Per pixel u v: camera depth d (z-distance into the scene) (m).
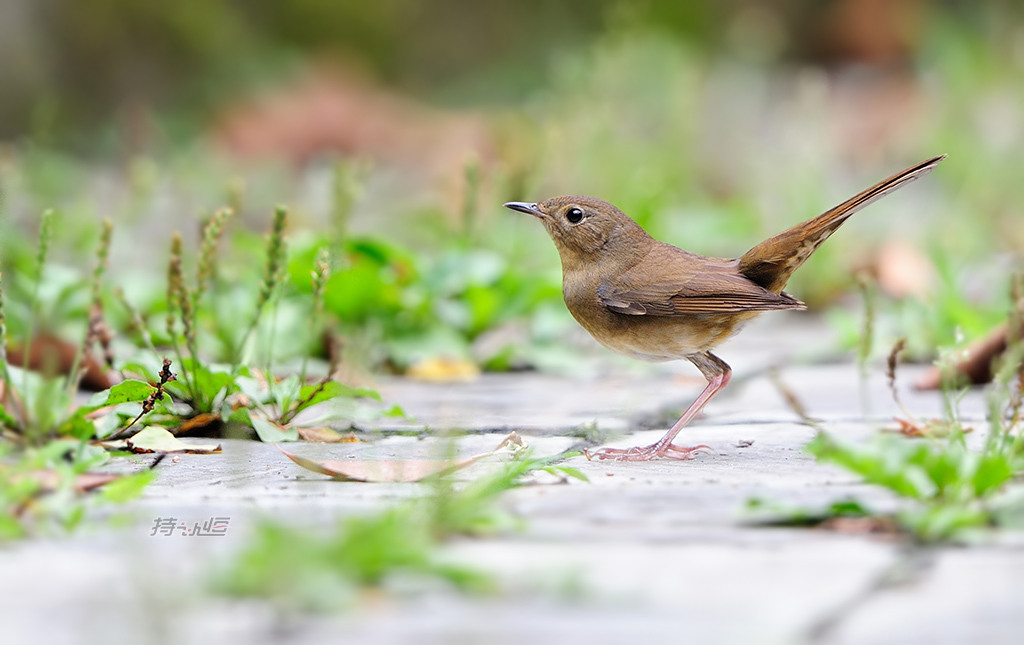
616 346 9.93
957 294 13.62
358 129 30.27
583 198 9.91
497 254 15.82
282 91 31.98
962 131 24.80
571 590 5.26
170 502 6.82
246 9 35.53
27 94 30.14
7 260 12.41
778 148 25.33
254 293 12.70
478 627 4.90
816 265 17.03
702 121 28.81
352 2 37.00
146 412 8.20
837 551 5.81
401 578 5.34
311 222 20.88
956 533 5.97
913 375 12.38
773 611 5.05
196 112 31.17
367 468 7.43
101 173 26.19
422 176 27.44
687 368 13.12
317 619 4.99
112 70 31.36
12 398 7.75
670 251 9.84
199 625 4.93
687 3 38.72
